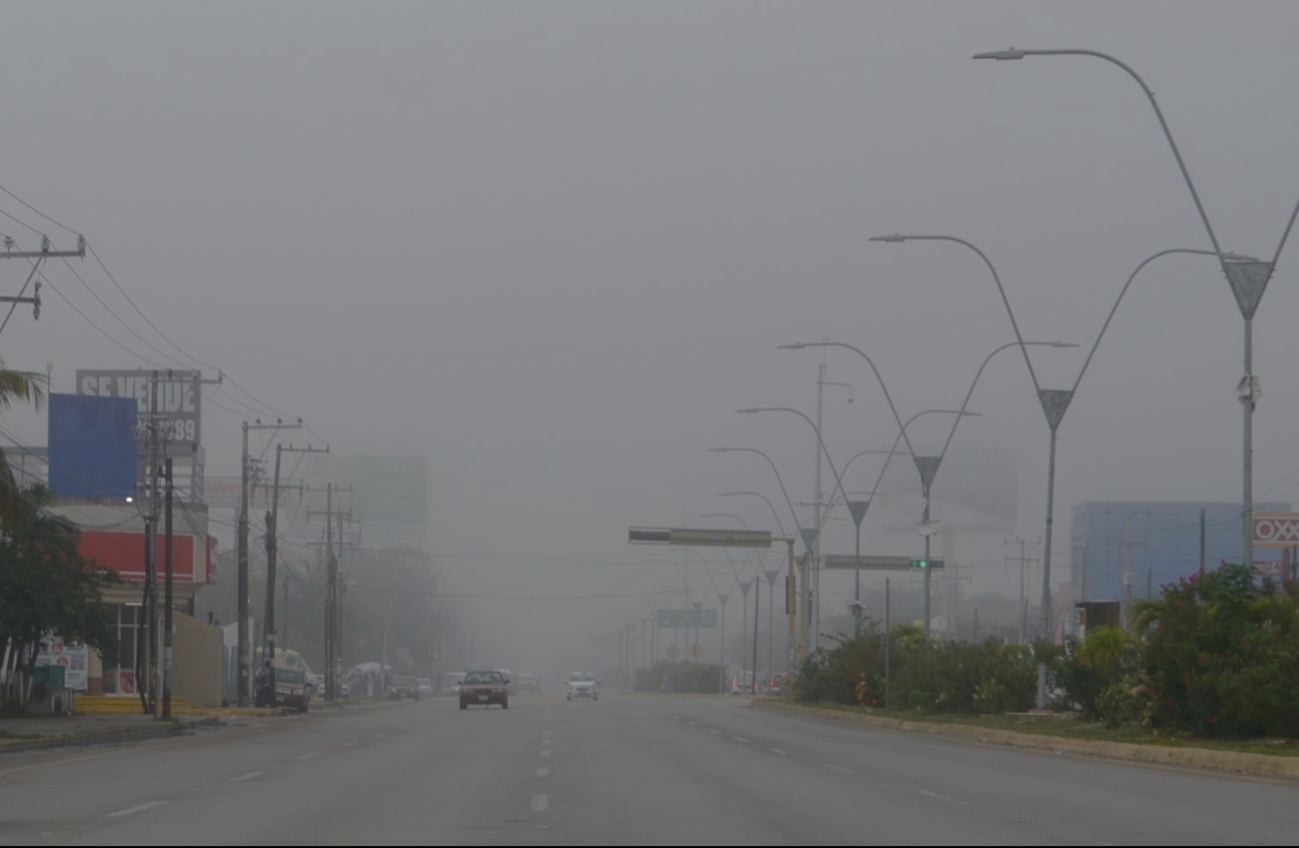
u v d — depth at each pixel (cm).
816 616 8688
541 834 1820
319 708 9175
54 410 7700
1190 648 3678
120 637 7819
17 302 4378
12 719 5784
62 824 1988
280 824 1961
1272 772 2905
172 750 4047
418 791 2497
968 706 5638
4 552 5847
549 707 8769
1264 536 8362
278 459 8350
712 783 2627
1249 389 3638
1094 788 2514
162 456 8138
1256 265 3609
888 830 1844
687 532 9394
